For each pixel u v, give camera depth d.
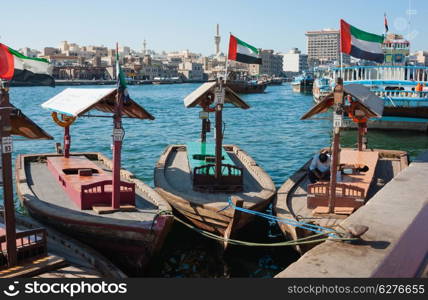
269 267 10.54
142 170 21.70
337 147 10.13
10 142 7.54
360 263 4.80
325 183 10.99
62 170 13.62
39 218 10.85
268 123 43.62
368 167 13.76
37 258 8.09
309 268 4.68
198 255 11.21
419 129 32.16
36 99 82.00
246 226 11.50
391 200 7.32
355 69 33.94
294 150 27.98
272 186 13.14
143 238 9.41
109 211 10.38
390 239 5.54
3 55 9.63
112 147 10.45
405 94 31.62
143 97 95.81
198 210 11.30
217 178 12.57
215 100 12.38
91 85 173.25
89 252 8.89
